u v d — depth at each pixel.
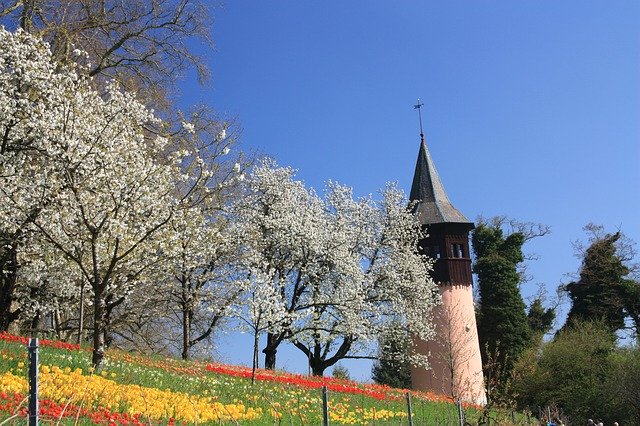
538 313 56.72
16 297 23.05
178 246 20.95
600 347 42.16
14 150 19.45
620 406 37.41
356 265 36.41
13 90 19.06
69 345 16.64
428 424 15.84
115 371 14.77
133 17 26.80
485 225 53.16
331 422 13.87
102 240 18.52
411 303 38.75
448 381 39.84
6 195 17.88
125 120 20.00
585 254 54.28
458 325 41.81
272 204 36.16
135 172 18.16
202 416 10.88
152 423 9.73
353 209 39.97
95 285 15.20
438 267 44.03
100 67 26.62
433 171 48.12
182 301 29.31
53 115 18.38
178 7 27.77
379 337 37.78
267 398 14.81
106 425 8.74
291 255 35.81
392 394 21.88
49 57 20.55
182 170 24.08
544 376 39.47
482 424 15.26
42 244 20.30
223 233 29.38
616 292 52.44
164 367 17.84
